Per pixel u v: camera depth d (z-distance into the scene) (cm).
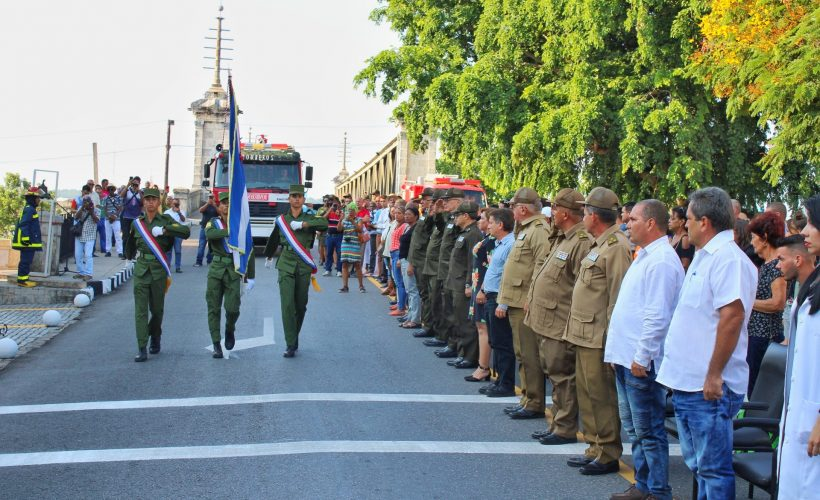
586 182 2283
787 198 2253
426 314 1212
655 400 538
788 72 1355
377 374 954
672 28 1983
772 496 457
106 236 2289
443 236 1098
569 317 628
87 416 753
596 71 2141
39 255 1755
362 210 1991
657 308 520
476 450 669
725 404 462
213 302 1033
